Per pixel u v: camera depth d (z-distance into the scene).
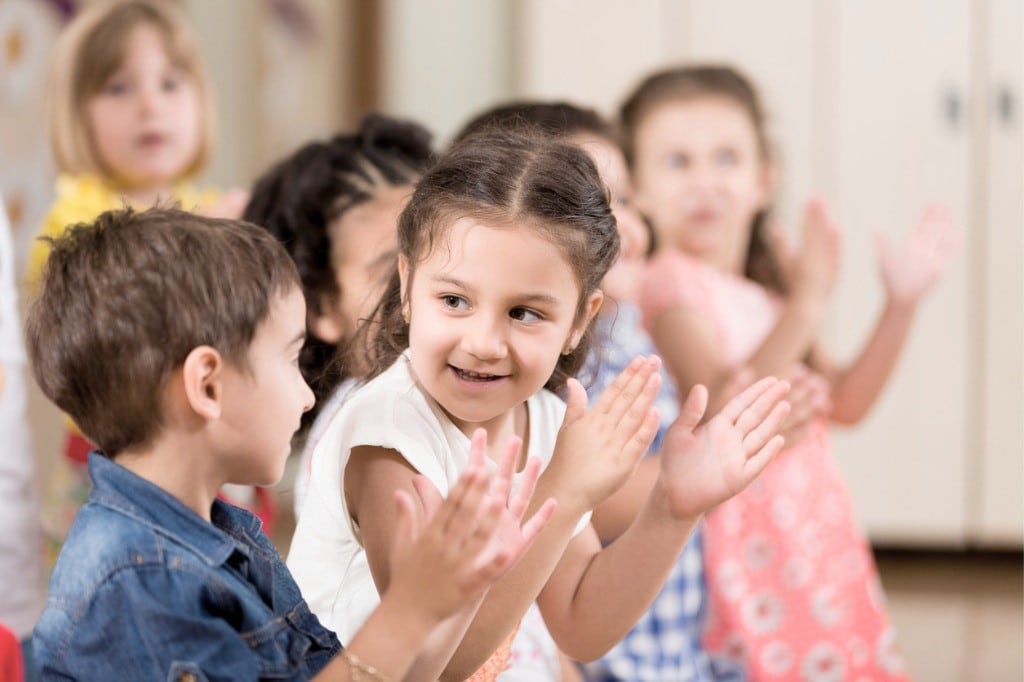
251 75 4.97
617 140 2.27
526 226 1.31
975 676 3.45
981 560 4.54
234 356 1.22
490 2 4.82
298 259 1.88
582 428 1.42
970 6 4.37
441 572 1.15
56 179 4.34
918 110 4.41
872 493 4.49
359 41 5.00
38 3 4.31
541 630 1.74
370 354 1.56
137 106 3.10
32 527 2.22
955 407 4.45
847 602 2.62
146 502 1.20
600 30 4.48
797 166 4.44
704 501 1.48
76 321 1.22
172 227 1.24
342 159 1.96
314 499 1.48
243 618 1.21
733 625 2.52
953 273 4.41
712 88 2.90
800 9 4.42
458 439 1.44
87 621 1.17
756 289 2.83
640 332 2.35
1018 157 4.38
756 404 1.51
